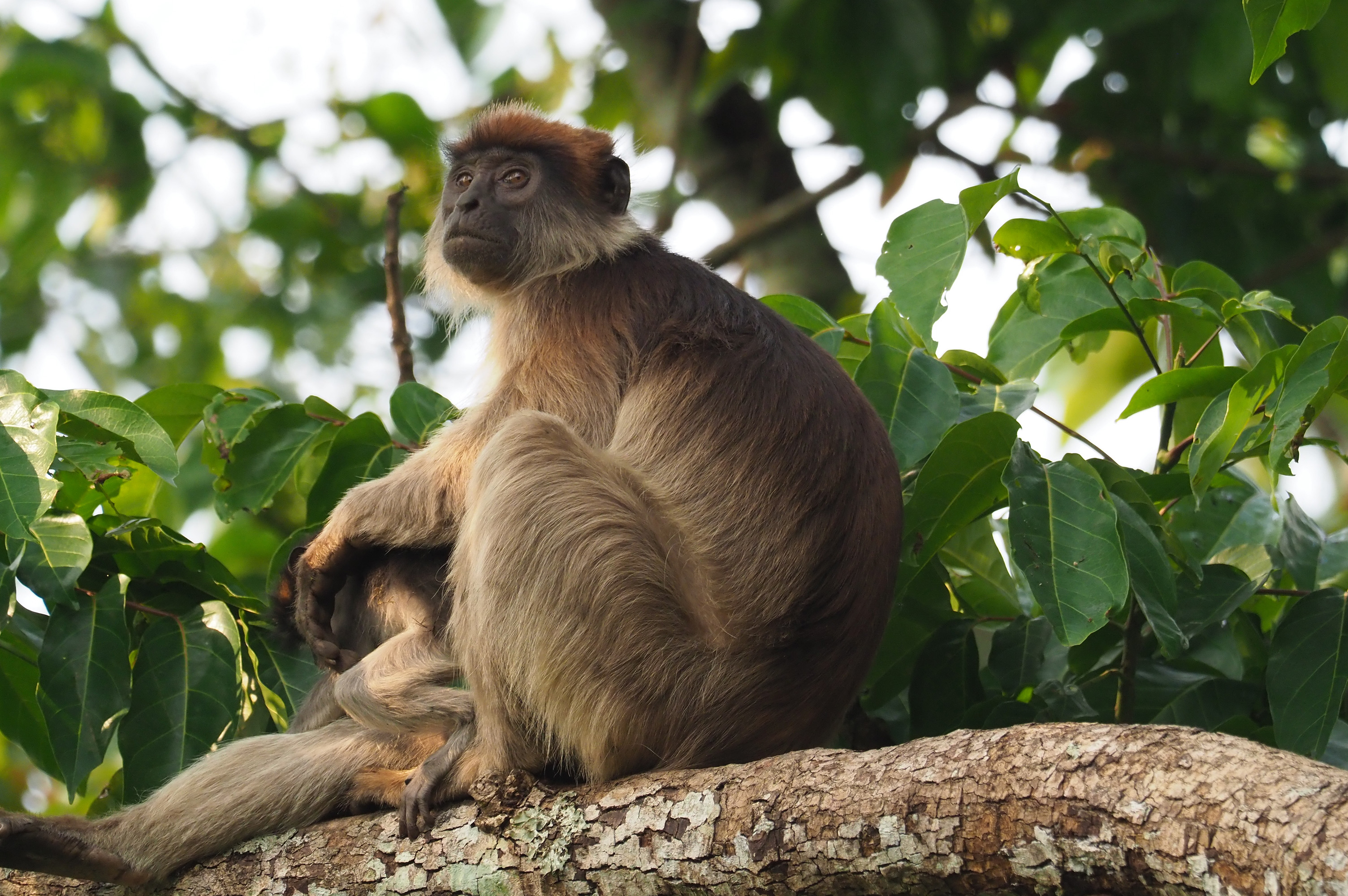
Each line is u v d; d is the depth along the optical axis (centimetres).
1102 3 1912
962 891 627
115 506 1134
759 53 2044
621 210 1166
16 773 1888
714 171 2262
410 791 819
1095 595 838
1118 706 981
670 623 866
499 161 1180
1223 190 2127
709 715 855
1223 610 982
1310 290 1980
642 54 2277
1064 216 1130
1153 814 568
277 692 1016
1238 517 1135
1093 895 590
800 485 894
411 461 1012
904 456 958
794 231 2177
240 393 1163
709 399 939
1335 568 1043
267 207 2505
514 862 758
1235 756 569
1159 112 2152
